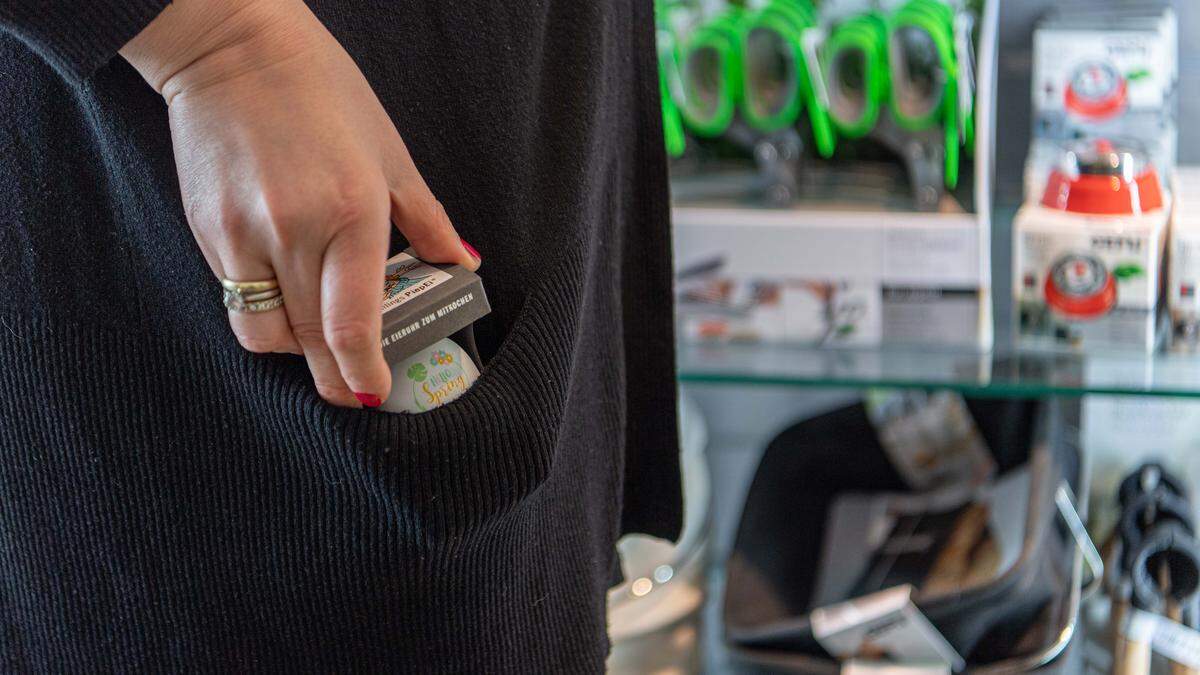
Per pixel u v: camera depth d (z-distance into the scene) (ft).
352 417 1.66
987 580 3.01
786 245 3.11
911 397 3.59
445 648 1.91
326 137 1.51
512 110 1.91
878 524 3.45
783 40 3.07
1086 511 3.44
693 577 3.40
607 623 2.31
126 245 1.77
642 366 2.51
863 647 3.11
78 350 1.80
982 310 3.06
